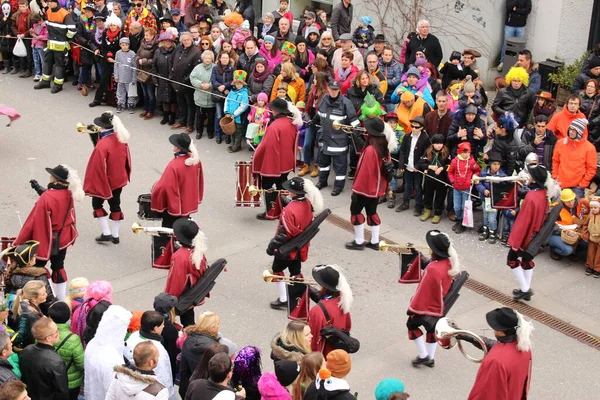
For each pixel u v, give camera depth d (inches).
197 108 604.1
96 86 709.3
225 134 599.8
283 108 489.4
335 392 257.0
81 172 553.9
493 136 488.1
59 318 309.4
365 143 457.7
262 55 588.1
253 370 293.6
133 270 448.5
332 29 665.0
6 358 287.4
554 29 644.1
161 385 267.1
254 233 486.0
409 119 517.0
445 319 320.8
